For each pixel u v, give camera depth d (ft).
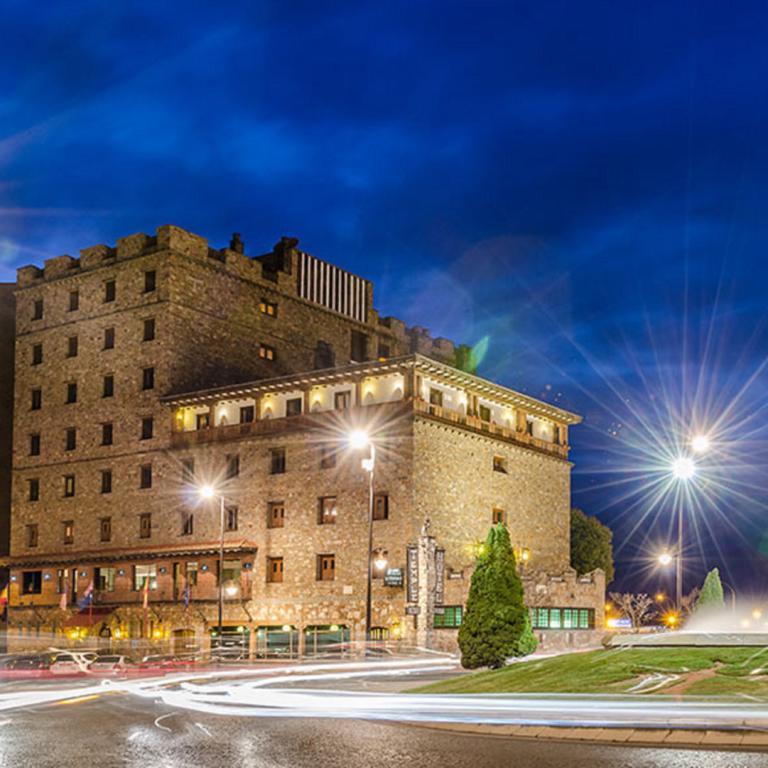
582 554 293.23
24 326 265.34
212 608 219.00
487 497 222.48
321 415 213.46
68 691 107.04
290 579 211.61
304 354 265.34
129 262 245.45
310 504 211.82
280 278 262.06
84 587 238.89
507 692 74.59
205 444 228.22
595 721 56.03
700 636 80.94
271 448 219.82
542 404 243.60
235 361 248.11
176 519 229.86
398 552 199.00
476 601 114.52
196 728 64.80
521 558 230.27
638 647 82.74
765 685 63.46
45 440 256.32
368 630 163.94
